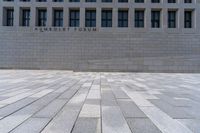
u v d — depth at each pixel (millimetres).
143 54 27062
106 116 4215
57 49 27312
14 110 4613
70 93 7285
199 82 12391
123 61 22516
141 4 30766
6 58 27203
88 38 27328
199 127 3551
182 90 8625
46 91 7738
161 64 22250
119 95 7016
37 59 27234
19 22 31031
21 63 27203
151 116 4258
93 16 32625
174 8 30969
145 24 31125
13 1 31094
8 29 27859
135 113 4496
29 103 5418
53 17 31922
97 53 27172
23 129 3338
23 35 27438
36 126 3498
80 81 11992
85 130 3340
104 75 17656
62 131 3273
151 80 13648
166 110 4820
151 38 27141
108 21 32719
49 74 18359
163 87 9672
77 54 27219
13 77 14602
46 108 4852
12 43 27297
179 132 3305
